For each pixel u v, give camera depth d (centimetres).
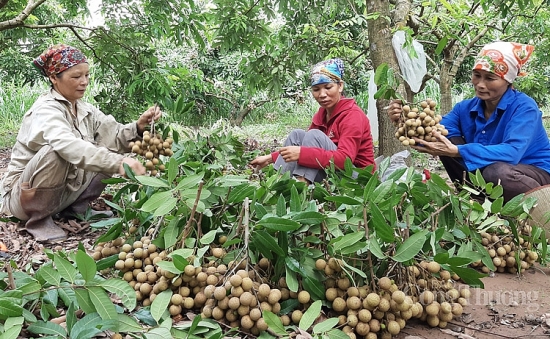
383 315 168
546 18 643
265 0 537
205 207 207
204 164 280
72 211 312
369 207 187
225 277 174
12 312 149
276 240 184
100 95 574
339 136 308
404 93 391
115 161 250
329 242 178
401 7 425
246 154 375
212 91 998
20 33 629
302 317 161
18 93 997
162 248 202
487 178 271
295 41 571
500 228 249
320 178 290
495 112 287
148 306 181
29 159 286
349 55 696
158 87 545
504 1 470
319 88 314
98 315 158
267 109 1148
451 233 222
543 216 243
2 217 308
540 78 743
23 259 254
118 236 217
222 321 169
